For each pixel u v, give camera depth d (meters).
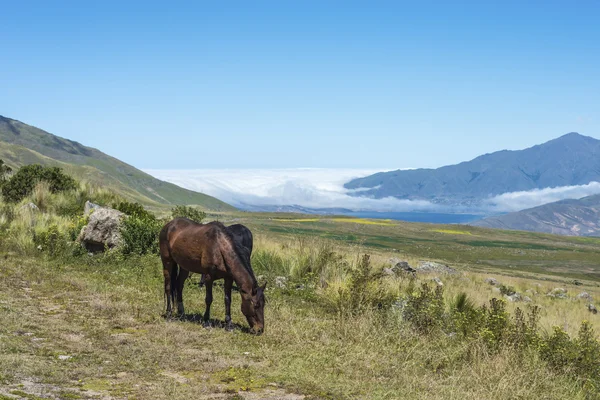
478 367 8.57
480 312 11.20
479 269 61.12
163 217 26.73
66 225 21.52
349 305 12.50
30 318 9.58
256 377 7.31
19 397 5.57
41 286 13.16
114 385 6.50
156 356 7.91
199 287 14.77
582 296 36.09
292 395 6.72
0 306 10.15
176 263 11.17
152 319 10.44
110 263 17.91
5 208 24.89
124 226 19.45
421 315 11.23
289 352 8.62
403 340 10.14
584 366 9.27
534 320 11.03
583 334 9.86
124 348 8.19
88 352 7.87
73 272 15.91
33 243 18.94
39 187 28.02
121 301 11.82
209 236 10.13
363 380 7.61
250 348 8.84
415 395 7.11
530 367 8.80
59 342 8.28
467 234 165.62
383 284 14.03
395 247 94.88
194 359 7.90
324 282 16.20
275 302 13.70
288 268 18.14
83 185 30.72
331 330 10.41
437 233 157.00
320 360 8.34
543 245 146.88
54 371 6.71
